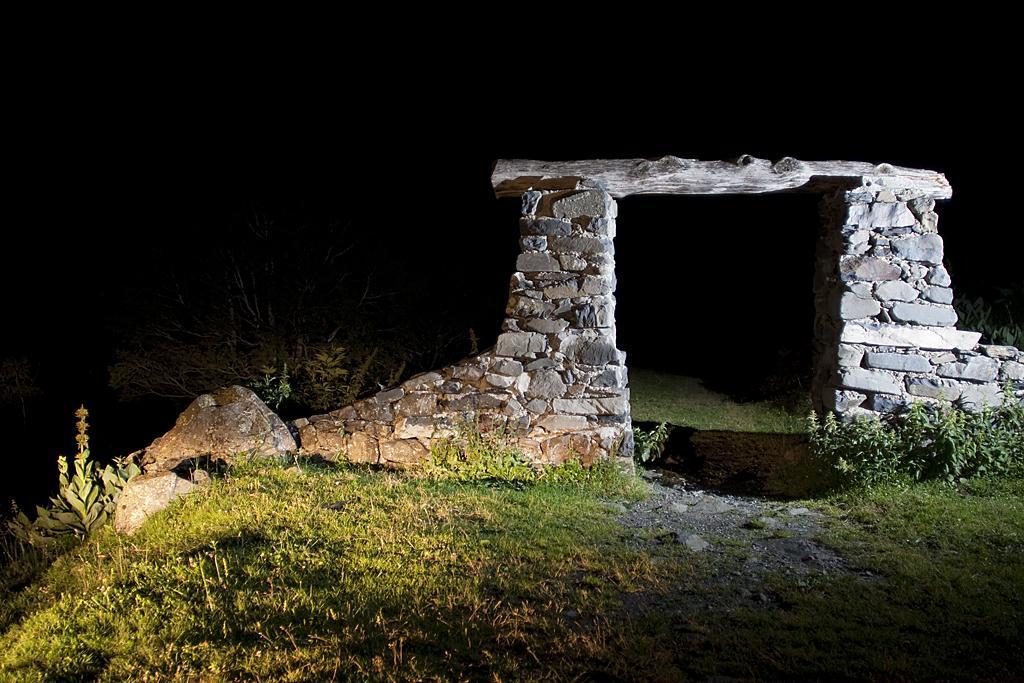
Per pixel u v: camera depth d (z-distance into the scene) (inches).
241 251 416.2
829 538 229.5
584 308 289.0
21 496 366.9
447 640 156.2
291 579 181.8
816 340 334.0
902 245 294.7
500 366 292.4
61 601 178.7
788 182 296.7
